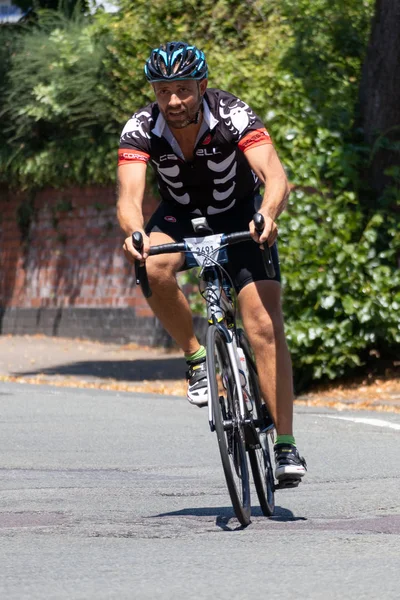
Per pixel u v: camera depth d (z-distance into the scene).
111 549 12.79
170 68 13.84
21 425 26.94
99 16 53.44
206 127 14.34
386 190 37.03
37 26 60.84
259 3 47.03
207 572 11.35
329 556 12.26
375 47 38.03
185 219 15.18
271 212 13.89
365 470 19.95
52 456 21.69
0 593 10.34
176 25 48.19
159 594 10.29
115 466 20.42
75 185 62.88
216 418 13.67
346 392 37.22
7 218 67.94
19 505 16.19
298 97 38.12
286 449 15.08
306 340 36.59
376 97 37.78
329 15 43.91
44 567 11.66
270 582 10.84
